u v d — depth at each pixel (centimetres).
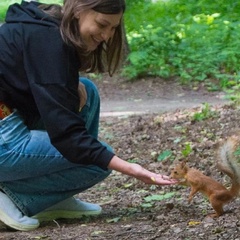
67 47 505
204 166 753
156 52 1830
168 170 773
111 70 550
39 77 507
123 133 1066
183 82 1658
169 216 564
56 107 503
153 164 816
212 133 933
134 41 1867
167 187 680
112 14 491
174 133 984
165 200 627
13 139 539
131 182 741
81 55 514
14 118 540
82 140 504
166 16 2248
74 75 512
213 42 1833
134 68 1752
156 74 1727
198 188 527
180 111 1207
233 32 1855
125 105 1504
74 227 568
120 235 523
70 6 496
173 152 858
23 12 527
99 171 563
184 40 1855
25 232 564
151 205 614
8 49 518
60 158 544
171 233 512
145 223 553
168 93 1612
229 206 557
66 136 504
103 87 1722
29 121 556
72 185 568
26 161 540
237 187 523
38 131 548
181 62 1764
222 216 530
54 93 504
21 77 520
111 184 752
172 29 1975
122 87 1708
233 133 889
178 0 2433
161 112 1282
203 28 1950
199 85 1628
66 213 595
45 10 529
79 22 502
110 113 1392
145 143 957
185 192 650
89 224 576
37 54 509
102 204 650
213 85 1608
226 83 1571
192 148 846
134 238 512
